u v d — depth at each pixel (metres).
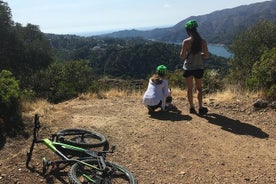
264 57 6.58
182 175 3.74
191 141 4.48
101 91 7.38
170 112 5.55
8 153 4.13
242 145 4.41
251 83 6.52
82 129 4.46
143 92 7.43
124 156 4.09
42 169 3.76
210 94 6.90
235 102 5.89
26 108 5.48
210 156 4.12
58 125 4.93
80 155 3.80
